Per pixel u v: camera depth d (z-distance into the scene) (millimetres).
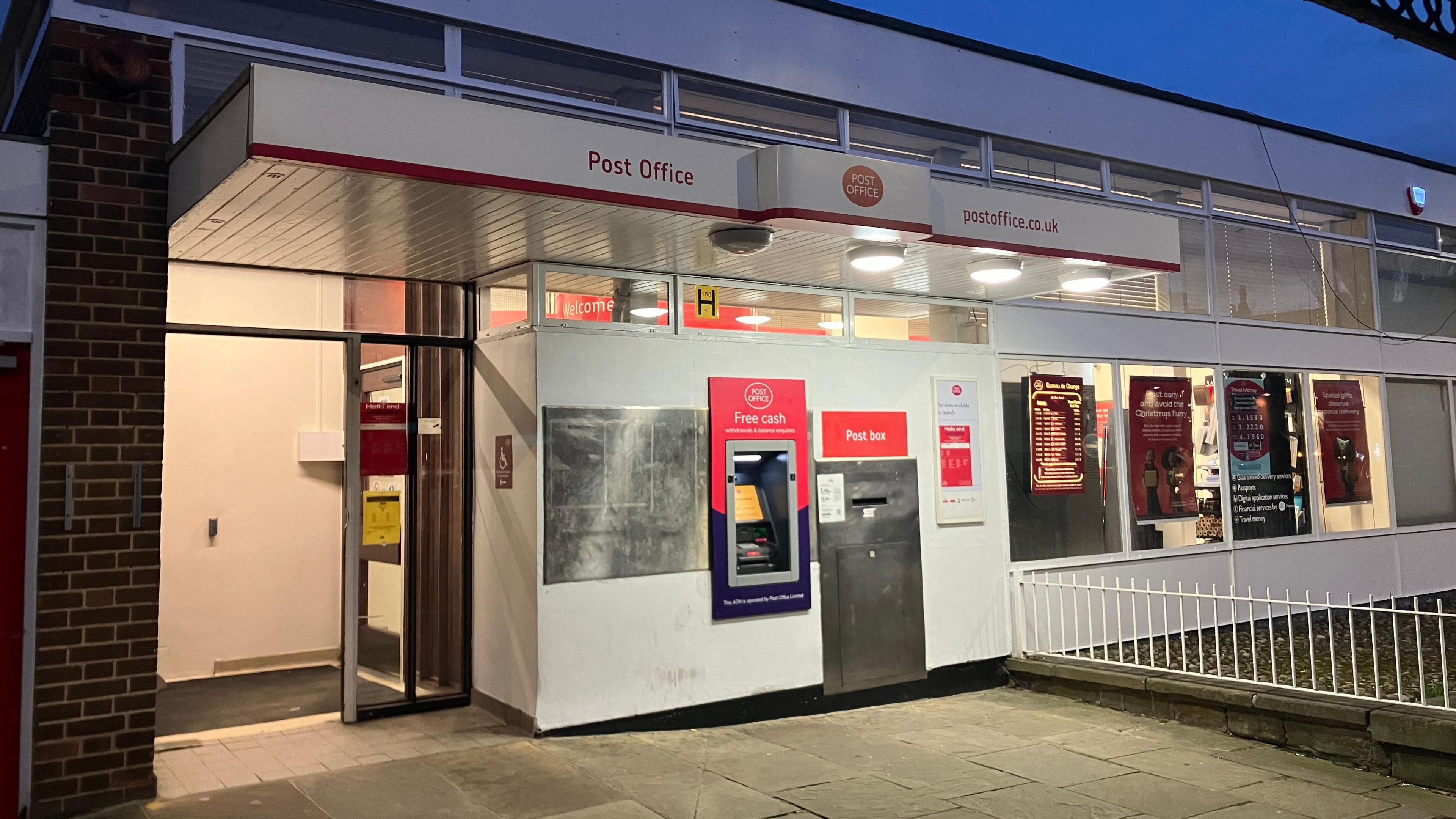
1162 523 9469
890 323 7680
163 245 5270
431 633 6754
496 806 4988
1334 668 6242
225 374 8156
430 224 5156
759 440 6855
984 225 6227
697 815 4922
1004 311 8578
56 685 4887
